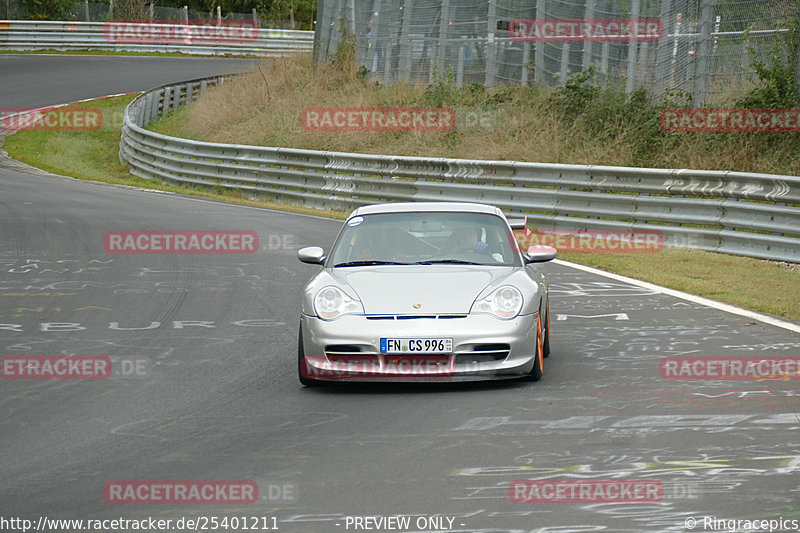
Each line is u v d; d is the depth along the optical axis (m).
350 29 125.94
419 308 26.42
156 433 22.25
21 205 75.94
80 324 36.69
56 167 110.75
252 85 129.62
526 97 95.50
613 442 20.70
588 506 16.73
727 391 25.17
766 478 18.05
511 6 99.69
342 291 27.19
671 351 30.55
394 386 27.17
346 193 78.25
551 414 23.25
